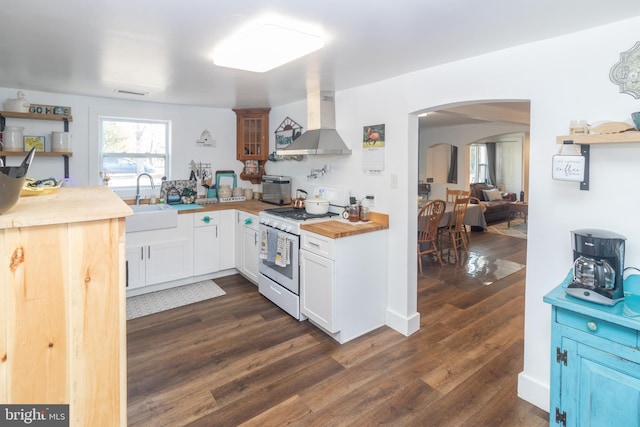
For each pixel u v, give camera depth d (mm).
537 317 2105
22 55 2352
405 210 2920
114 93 3633
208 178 4672
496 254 5633
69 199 1268
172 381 2328
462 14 1652
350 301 2873
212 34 1934
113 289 1053
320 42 1999
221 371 2443
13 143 3293
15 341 931
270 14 1681
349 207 3223
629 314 1414
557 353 1611
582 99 1854
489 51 2211
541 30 1848
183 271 3990
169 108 4324
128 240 3605
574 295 1577
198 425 1942
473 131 7914
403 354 2666
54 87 3350
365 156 3225
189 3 1569
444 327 3105
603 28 1766
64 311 987
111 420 1071
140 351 2695
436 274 4594
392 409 2072
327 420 1982
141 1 1558
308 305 3061
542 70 2002
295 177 4297
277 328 3074
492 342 2840
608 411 1471
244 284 4137
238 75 2848
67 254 982
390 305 3109
